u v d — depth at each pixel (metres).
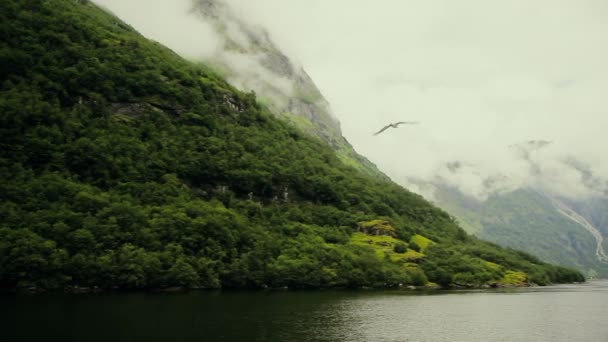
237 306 126.81
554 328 111.50
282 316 113.06
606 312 141.62
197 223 183.88
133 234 165.88
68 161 195.88
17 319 94.81
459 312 135.75
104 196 179.50
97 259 150.75
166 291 160.38
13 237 142.00
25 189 164.38
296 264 192.00
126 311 109.31
